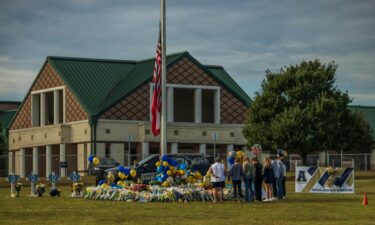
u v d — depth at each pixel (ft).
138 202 117.70
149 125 250.78
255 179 118.93
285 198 126.82
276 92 233.35
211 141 262.06
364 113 329.72
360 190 160.45
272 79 234.79
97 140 245.45
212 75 263.70
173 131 255.91
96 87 258.16
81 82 258.57
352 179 144.56
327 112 228.22
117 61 273.33
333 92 234.79
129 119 250.98
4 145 278.67
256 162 118.52
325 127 226.99
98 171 169.48
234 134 265.95
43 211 99.96
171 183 123.85
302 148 227.61
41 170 266.98
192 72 260.42
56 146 261.24
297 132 225.35
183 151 271.28
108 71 267.39
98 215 93.91
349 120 233.76
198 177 127.44
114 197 122.62
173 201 117.91
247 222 84.99
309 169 146.10
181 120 277.03
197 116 261.65
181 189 119.03
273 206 108.99
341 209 104.01
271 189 120.47
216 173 116.47
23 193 152.35
